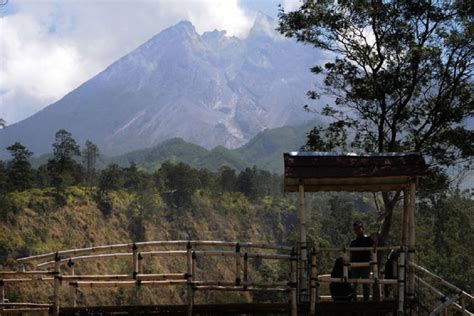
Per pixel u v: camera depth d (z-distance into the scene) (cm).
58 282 1305
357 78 1941
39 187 9694
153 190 10762
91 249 1330
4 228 8094
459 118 1877
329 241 5284
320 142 2023
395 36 1872
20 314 1480
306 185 1369
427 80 1914
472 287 3809
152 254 1327
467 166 1933
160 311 1297
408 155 1300
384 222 1833
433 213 3594
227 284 1291
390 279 1271
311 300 1256
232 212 11406
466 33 1820
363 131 2020
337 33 1939
